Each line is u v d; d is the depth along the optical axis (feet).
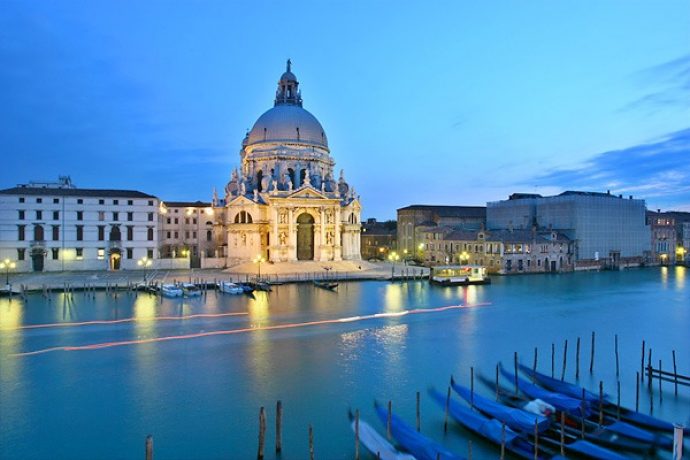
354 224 393.70
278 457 82.69
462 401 102.58
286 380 119.03
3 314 193.16
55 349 144.36
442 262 405.59
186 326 174.60
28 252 306.55
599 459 76.28
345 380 119.14
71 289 245.24
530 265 366.84
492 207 460.96
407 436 83.76
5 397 108.06
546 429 85.66
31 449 85.66
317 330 169.78
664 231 455.22
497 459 80.74
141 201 328.29
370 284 294.87
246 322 181.68
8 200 302.86
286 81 422.41
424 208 470.39
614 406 95.09
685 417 99.40
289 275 310.65
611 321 188.14
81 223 315.58
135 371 125.18
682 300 239.91
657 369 124.77
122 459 82.48
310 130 399.03
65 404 104.37
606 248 407.64
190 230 404.36
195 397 108.27
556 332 169.27
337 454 83.61
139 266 328.49
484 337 161.68
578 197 393.09
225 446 86.63
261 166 393.09
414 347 148.66
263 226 361.10
